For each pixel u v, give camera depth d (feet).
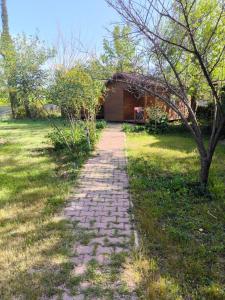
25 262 11.16
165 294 9.41
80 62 37.19
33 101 33.17
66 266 10.82
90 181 20.99
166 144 35.40
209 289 9.69
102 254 11.58
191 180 19.98
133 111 63.31
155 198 17.31
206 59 17.13
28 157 29.53
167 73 18.52
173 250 11.91
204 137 40.42
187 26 14.75
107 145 34.71
